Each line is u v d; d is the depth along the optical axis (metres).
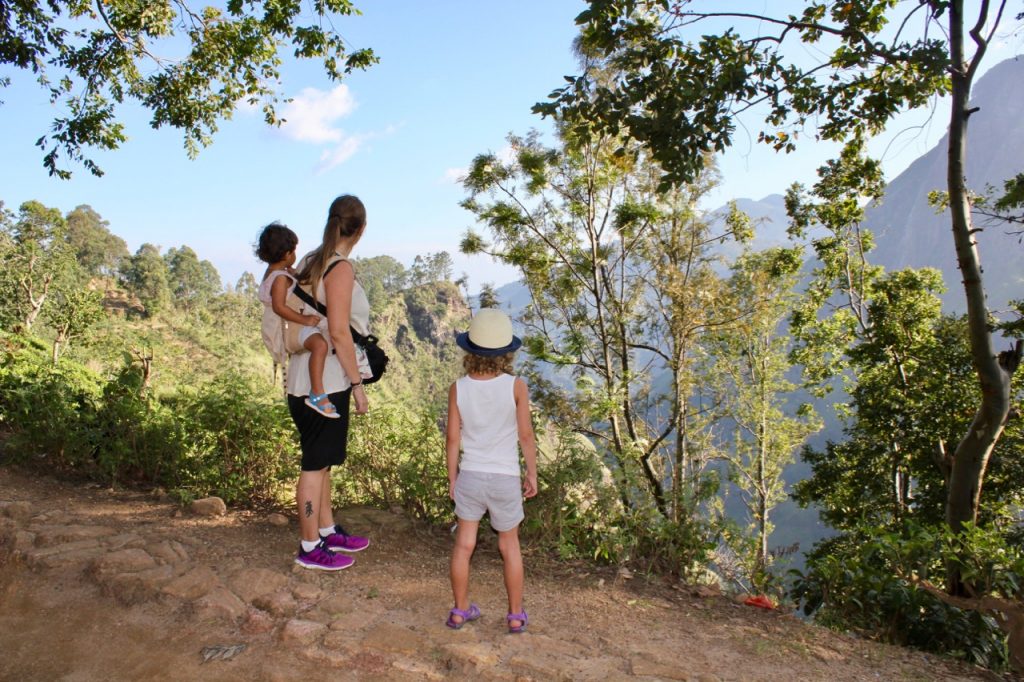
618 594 4.38
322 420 3.90
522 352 12.55
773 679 3.33
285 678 2.83
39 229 61.38
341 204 3.75
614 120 7.22
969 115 9.06
